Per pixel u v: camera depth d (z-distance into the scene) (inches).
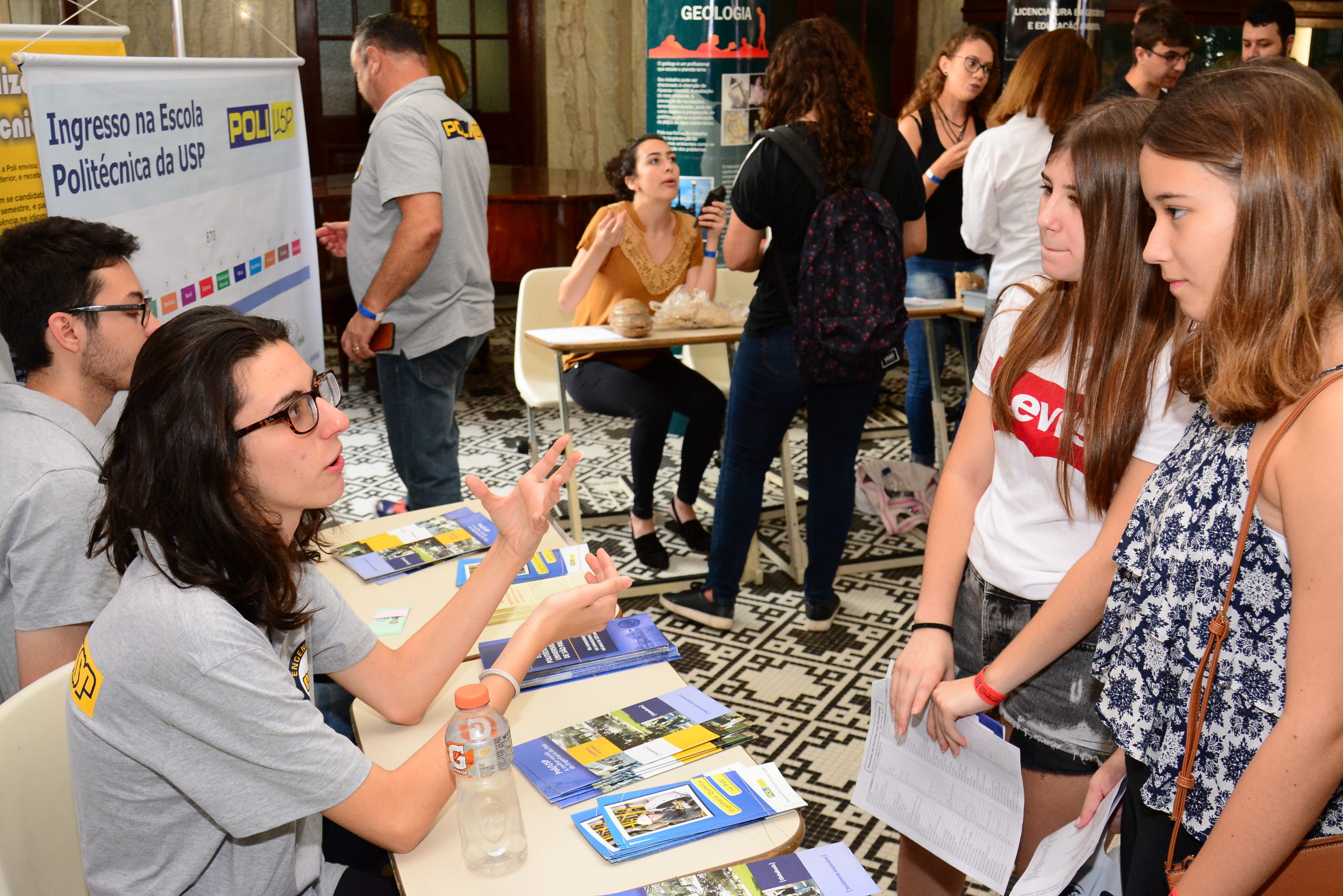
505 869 46.4
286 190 118.8
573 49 290.0
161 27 259.1
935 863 67.6
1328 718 36.9
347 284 212.4
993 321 63.6
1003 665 56.4
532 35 293.4
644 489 140.8
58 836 51.6
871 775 63.0
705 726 56.6
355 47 124.7
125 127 83.0
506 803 46.9
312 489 47.3
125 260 67.1
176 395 44.0
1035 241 130.2
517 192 212.8
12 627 62.0
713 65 177.9
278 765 45.2
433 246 118.1
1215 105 39.4
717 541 124.9
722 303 140.9
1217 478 41.6
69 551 59.2
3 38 76.3
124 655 44.3
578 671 62.1
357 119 288.5
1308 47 256.2
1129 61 182.7
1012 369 58.6
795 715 109.1
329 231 134.7
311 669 56.0
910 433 170.4
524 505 58.3
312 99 281.3
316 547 69.2
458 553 77.9
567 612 58.9
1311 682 37.2
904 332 110.6
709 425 139.4
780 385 113.9
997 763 54.8
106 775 46.0
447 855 48.0
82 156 77.0
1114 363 53.2
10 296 62.8
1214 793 42.5
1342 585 36.2
